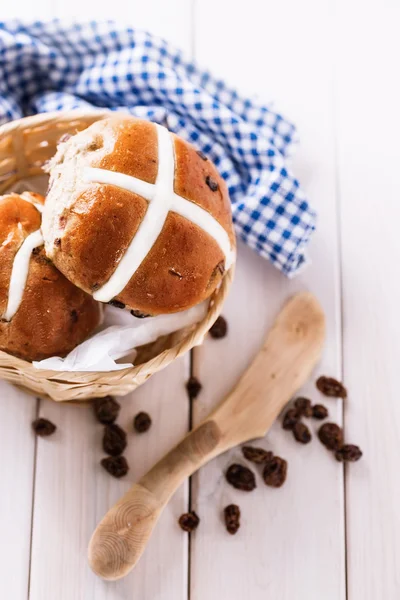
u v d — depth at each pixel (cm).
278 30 61
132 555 53
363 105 60
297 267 58
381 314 58
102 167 48
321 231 59
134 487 54
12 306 49
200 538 55
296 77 61
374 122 60
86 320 51
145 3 60
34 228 50
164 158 49
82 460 55
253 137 57
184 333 52
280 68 61
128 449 56
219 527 55
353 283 58
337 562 55
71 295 50
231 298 58
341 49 61
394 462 57
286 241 57
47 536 54
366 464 56
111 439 55
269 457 55
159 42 57
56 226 48
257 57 61
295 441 56
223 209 50
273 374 56
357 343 58
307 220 57
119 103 58
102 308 52
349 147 60
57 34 57
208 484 55
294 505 56
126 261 48
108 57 58
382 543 56
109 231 48
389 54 61
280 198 57
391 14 61
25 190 55
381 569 55
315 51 61
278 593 55
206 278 49
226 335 57
